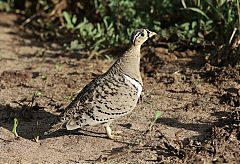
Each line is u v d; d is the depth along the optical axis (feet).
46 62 52.47
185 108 41.22
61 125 35.81
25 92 45.80
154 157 34.53
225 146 35.04
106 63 50.85
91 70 49.65
